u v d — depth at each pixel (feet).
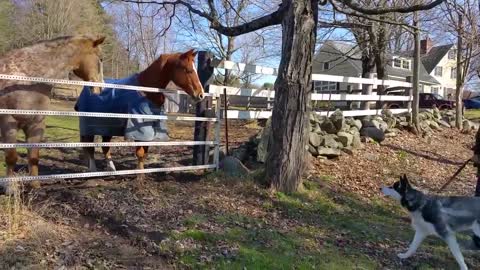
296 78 25.25
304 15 25.04
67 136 42.93
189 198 23.25
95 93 23.97
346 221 23.35
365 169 33.06
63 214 19.45
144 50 94.02
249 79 82.99
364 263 18.28
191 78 25.38
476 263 19.34
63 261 15.24
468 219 18.10
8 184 20.77
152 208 21.25
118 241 17.57
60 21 114.11
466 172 37.14
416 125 47.09
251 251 17.70
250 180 25.90
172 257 16.70
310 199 25.59
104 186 23.99
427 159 38.91
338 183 29.25
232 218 21.30
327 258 18.26
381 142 40.14
